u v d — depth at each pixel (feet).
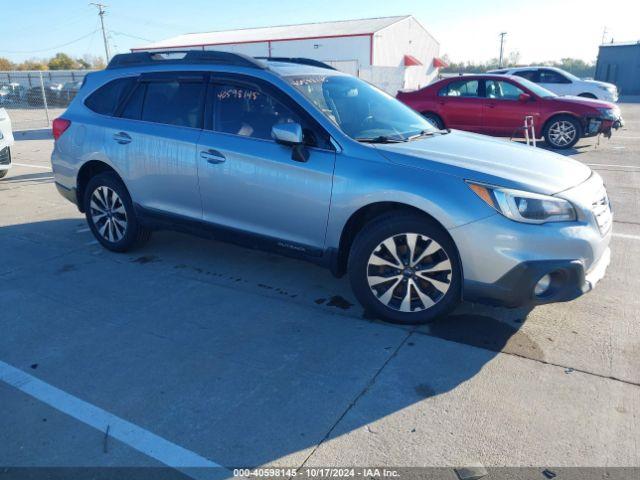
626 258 16.85
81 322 13.16
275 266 16.69
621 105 92.17
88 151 17.43
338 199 12.66
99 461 8.62
